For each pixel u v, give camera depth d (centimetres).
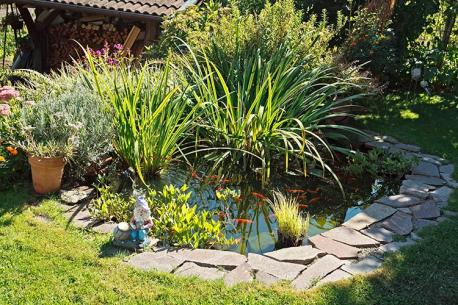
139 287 357
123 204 462
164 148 542
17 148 500
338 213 511
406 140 664
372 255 407
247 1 841
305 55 675
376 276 376
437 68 833
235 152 588
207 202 515
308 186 562
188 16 759
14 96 595
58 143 474
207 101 600
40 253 389
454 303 351
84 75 598
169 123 538
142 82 584
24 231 419
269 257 399
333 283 367
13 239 405
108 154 556
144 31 891
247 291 357
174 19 750
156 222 428
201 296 351
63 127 489
